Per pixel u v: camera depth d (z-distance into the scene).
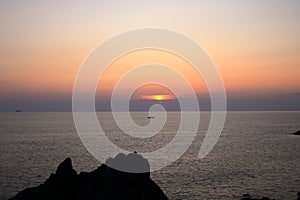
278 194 52.72
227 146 118.19
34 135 156.62
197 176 65.81
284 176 65.88
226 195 52.16
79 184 40.84
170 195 52.03
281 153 100.19
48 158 86.31
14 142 126.56
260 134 168.25
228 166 77.25
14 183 58.03
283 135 163.62
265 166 77.38
